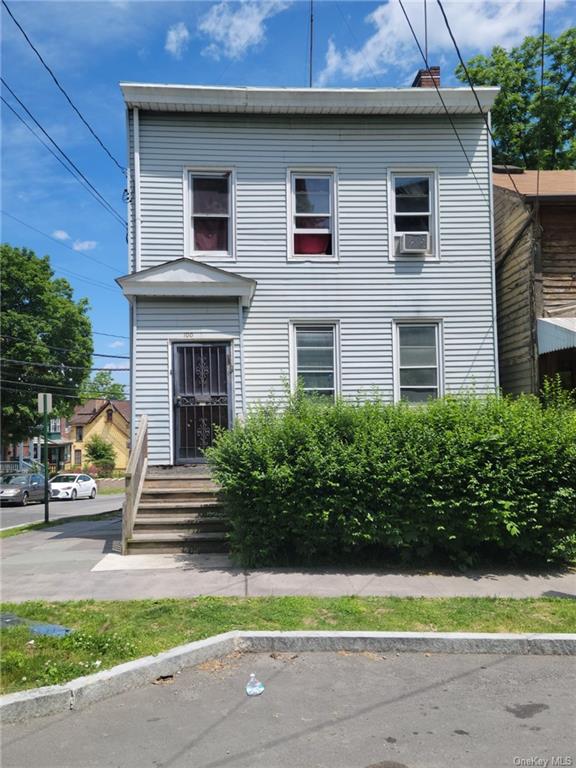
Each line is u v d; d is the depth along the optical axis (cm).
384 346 1139
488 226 1156
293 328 1128
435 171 1158
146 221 1102
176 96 1087
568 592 661
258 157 1134
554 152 2055
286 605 596
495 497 734
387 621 559
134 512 900
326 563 773
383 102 1120
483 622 559
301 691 442
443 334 1145
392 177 1159
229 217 1132
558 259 1159
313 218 1152
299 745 365
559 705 421
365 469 739
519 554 773
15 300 3638
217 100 1097
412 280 1148
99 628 538
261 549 762
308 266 1135
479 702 425
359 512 745
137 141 1102
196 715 405
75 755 356
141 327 1074
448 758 350
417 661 502
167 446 1059
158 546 866
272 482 741
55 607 604
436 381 1145
